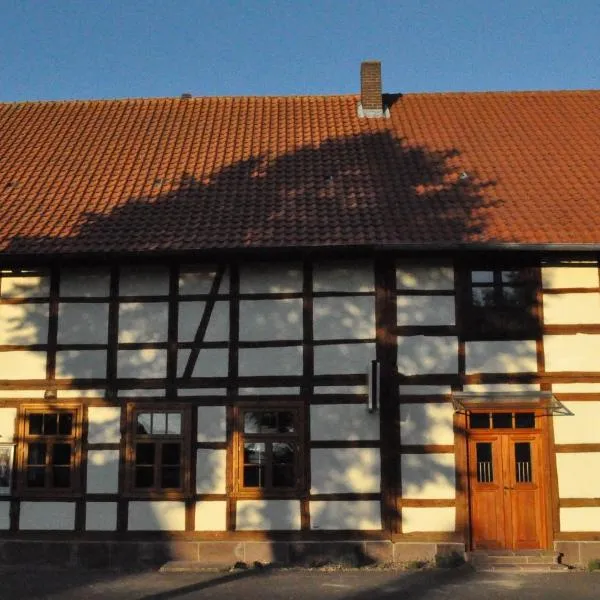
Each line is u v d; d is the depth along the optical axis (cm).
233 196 1396
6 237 1288
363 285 1288
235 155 1552
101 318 1305
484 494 1255
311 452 1255
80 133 1661
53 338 1303
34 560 1252
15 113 1758
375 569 1191
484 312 1279
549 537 1232
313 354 1277
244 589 1066
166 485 1266
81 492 1266
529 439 1266
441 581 1110
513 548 1241
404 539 1229
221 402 1274
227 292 1298
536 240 1227
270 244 1227
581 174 1437
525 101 1762
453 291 1284
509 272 1291
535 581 1109
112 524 1257
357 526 1238
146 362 1290
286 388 1270
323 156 1533
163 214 1346
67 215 1355
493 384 1261
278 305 1291
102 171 1505
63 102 1800
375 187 1410
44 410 1291
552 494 1239
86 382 1290
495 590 1054
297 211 1332
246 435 1267
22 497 1270
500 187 1401
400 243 1217
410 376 1266
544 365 1263
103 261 1291
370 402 1235
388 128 1647
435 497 1241
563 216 1298
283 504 1249
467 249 1231
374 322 1278
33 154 1577
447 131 1628
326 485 1248
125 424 1277
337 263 1295
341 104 1769
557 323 1273
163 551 1240
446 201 1359
